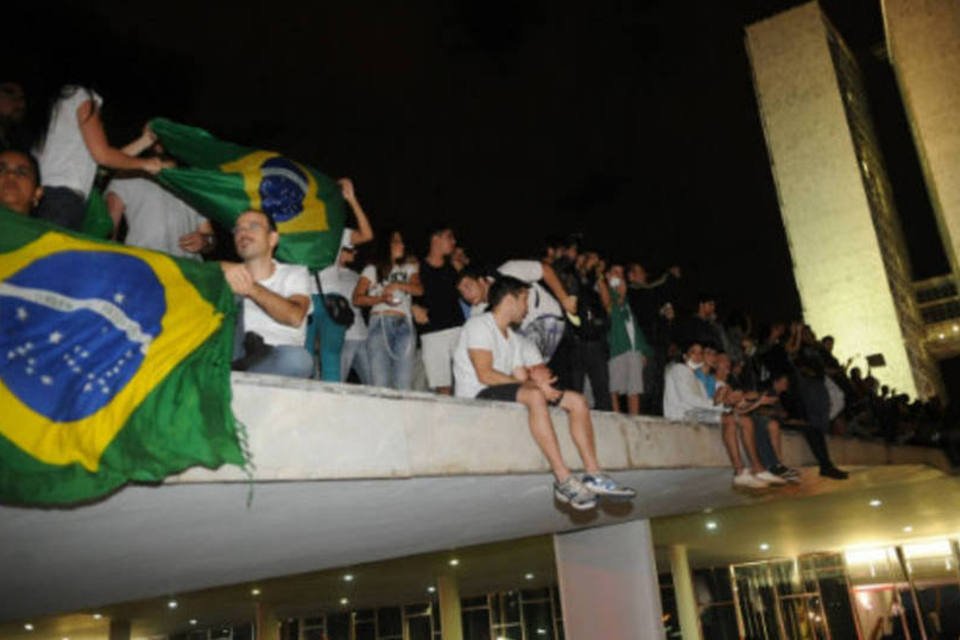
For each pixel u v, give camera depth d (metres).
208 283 3.36
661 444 7.20
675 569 21.69
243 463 3.28
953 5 31.45
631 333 8.08
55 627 20.67
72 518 3.45
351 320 5.50
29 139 3.72
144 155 5.33
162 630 26.58
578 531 10.30
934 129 30.78
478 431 4.97
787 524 17.78
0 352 2.66
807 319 37.31
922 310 43.75
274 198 5.12
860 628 24.36
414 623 26.97
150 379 3.03
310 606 23.62
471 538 8.64
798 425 10.00
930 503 17.58
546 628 25.59
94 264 2.98
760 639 25.69
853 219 37.44
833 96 39.19
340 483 4.22
